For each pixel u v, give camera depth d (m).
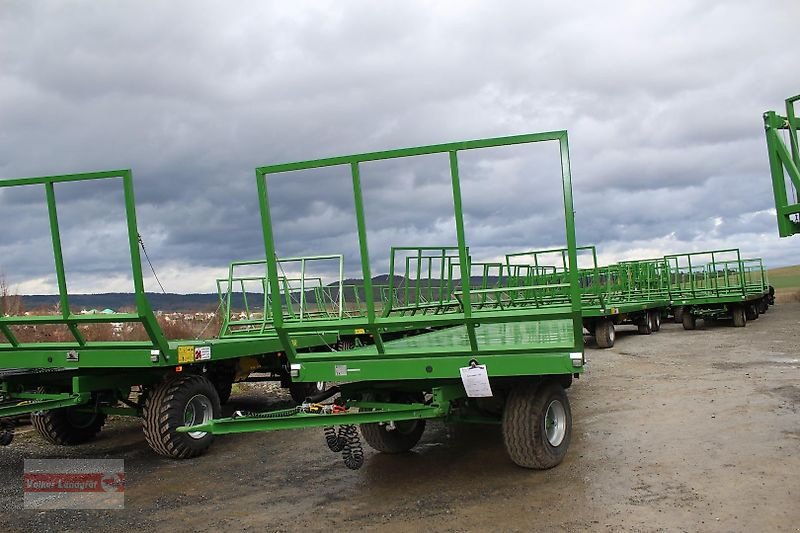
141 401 7.38
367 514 4.96
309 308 9.51
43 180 6.29
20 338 7.80
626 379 10.66
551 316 4.93
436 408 5.37
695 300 20.12
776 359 12.04
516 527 4.50
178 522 5.02
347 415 5.20
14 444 8.01
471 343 5.27
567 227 4.82
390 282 8.05
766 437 6.46
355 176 5.25
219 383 8.90
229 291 9.70
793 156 5.55
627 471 5.64
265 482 6.04
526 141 4.85
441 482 5.65
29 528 4.98
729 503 4.73
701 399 8.56
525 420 5.55
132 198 6.21
